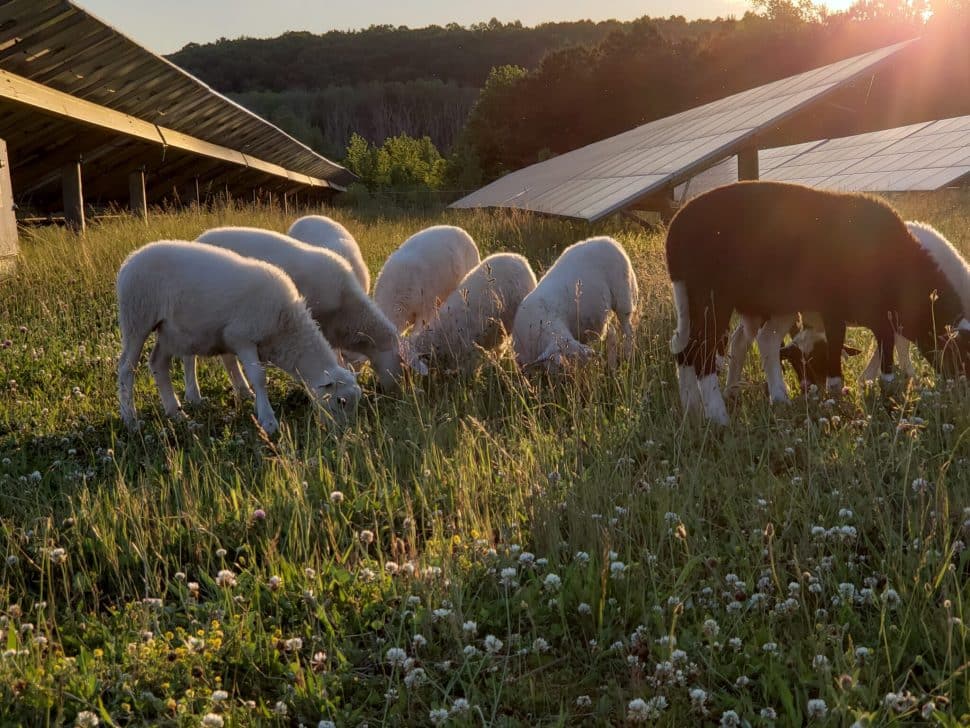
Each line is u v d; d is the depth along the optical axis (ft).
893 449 13.60
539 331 23.07
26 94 41.22
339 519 13.52
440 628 10.43
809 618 10.01
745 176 52.34
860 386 19.06
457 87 390.01
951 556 10.54
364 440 16.70
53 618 10.61
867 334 24.38
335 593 11.28
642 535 12.39
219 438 18.99
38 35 39.83
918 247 17.76
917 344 18.44
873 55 54.49
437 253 29.12
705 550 11.71
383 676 9.62
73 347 26.37
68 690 9.16
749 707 8.57
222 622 10.48
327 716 8.98
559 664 9.87
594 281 24.89
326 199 150.71
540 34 455.63
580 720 8.95
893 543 11.48
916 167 58.90
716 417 17.22
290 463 15.05
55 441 18.62
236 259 20.10
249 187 108.47
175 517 13.60
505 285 25.82
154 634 10.37
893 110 140.26
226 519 13.64
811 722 8.42
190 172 83.87
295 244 23.88
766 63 182.19
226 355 22.63
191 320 19.84
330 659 9.63
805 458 14.83
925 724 8.17
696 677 9.00
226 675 9.75
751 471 14.32
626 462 14.35
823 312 18.11
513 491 14.11
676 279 18.26
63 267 36.11
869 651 8.97
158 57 50.65
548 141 186.70
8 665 9.35
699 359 17.90
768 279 17.78
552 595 10.93
